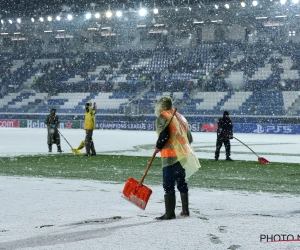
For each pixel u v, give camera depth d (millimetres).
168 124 6719
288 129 43844
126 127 49812
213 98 50906
